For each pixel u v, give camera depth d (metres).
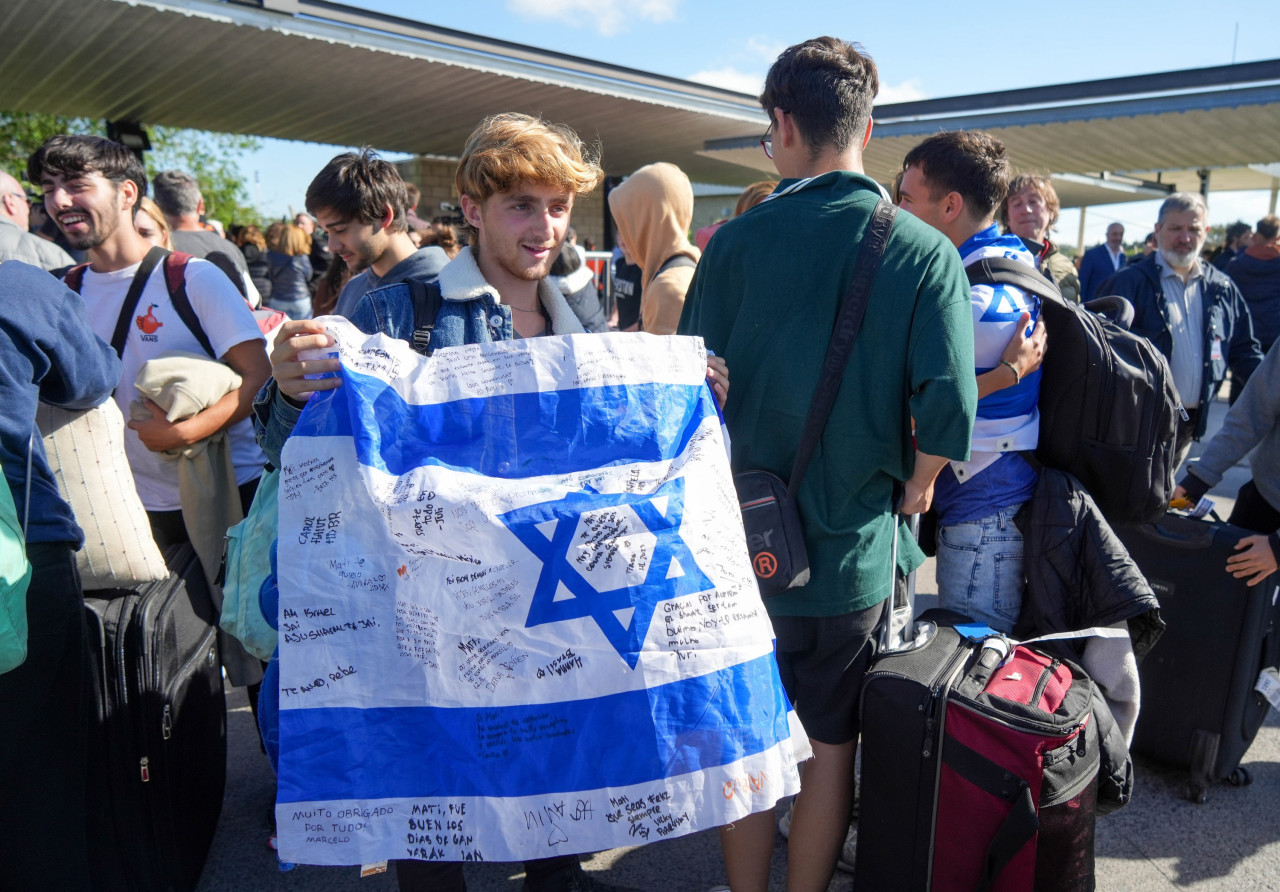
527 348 1.54
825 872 2.00
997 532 2.25
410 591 1.36
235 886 2.30
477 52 7.08
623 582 1.36
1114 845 2.46
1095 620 2.13
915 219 1.80
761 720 1.39
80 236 2.36
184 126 9.78
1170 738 2.69
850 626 1.89
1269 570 2.48
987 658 1.93
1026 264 2.26
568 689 1.35
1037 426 2.27
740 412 1.90
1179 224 4.24
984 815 1.78
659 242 3.22
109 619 2.00
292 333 1.47
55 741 1.82
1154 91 7.21
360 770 1.33
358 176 2.64
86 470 1.97
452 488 1.37
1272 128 7.52
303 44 6.55
